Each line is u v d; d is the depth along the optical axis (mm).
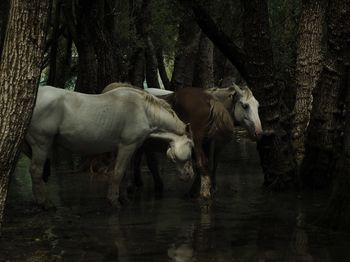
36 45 6961
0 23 21188
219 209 10148
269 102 12078
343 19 11406
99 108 10266
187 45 27562
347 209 8445
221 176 14047
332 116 11938
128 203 10766
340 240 7871
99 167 14750
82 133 10148
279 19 25688
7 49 6965
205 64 28219
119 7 23328
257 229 8570
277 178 12031
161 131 10781
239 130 29672
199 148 11172
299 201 10867
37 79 7047
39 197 10102
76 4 18750
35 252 7344
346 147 8609
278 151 12039
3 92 6945
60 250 7430
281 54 25312
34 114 9852
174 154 10750
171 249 7441
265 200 10984
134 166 12438
